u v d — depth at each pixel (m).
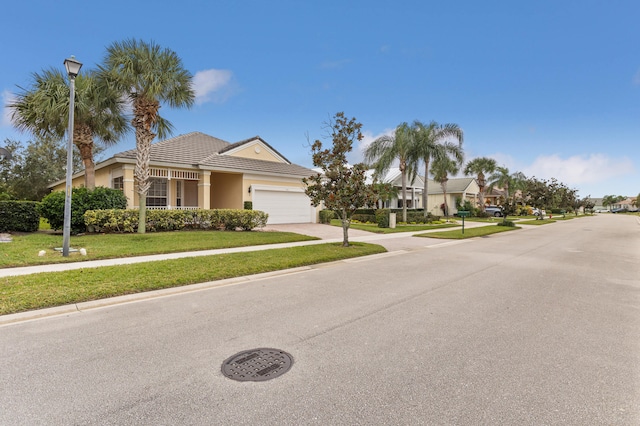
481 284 7.38
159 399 2.95
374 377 3.34
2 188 27.23
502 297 6.33
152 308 5.50
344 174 12.43
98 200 13.45
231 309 5.46
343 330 4.59
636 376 3.39
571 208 58.34
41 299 5.46
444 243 15.62
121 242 11.36
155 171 16.39
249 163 19.98
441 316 5.19
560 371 3.48
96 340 4.20
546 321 5.02
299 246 12.35
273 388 3.14
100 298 5.87
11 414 2.71
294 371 3.46
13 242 10.68
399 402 2.92
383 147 26.83
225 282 7.30
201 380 3.27
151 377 3.32
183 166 17.02
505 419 2.70
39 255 8.84
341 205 12.25
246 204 19.02
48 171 32.41
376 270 8.91
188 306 5.61
